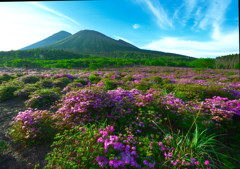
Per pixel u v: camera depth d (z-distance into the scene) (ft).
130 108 13.03
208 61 142.51
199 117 11.77
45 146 9.89
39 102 18.37
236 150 9.17
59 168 6.68
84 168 6.99
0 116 15.05
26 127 10.45
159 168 7.22
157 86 28.27
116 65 151.43
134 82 34.30
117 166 6.55
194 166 7.43
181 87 22.91
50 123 11.75
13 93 22.22
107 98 14.24
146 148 7.91
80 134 9.13
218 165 7.93
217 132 11.06
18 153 9.22
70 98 14.75
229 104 13.56
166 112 13.07
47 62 159.43
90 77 44.45
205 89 20.17
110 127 9.66
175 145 8.81
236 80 40.40
